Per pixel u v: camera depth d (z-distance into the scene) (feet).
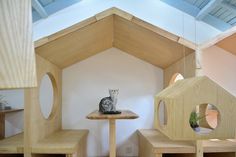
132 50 13.70
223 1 8.91
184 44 9.40
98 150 14.43
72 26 9.17
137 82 14.69
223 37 9.29
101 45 13.39
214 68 12.87
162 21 11.17
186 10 10.93
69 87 14.55
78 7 10.72
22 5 1.44
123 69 14.70
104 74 14.66
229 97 5.25
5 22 1.38
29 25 1.47
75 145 9.89
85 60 14.62
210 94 5.24
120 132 14.55
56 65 13.17
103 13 9.20
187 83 5.81
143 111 14.62
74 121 14.48
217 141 10.54
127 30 10.92
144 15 11.21
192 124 6.87
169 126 5.33
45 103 14.19
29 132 9.46
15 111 13.61
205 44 9.42
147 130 13.91
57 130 13.55
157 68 14.71
